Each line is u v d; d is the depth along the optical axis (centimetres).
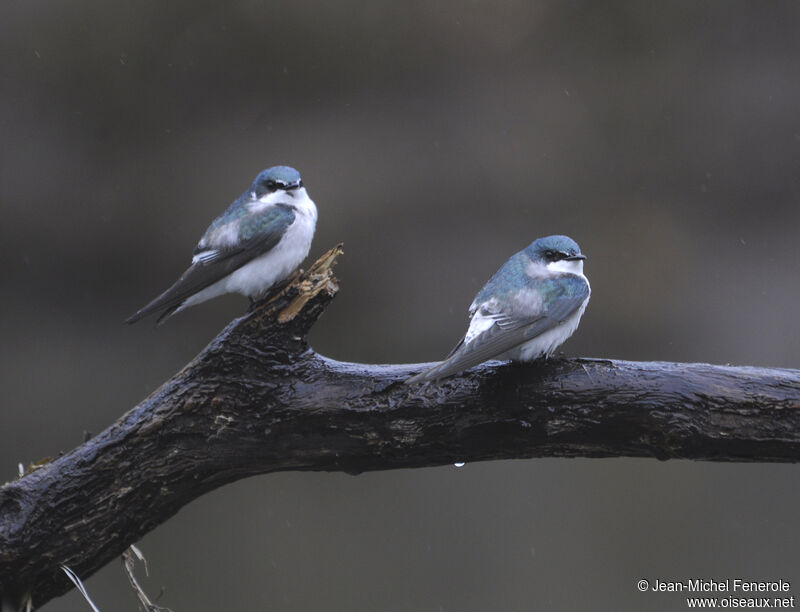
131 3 1664
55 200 1670
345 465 578
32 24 1642
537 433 556
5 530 554
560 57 1753
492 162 1708
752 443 538
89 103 1677
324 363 570
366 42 1709
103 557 573
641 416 544
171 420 561
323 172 1681
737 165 1736
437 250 1686
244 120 1703
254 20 1680
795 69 1731
